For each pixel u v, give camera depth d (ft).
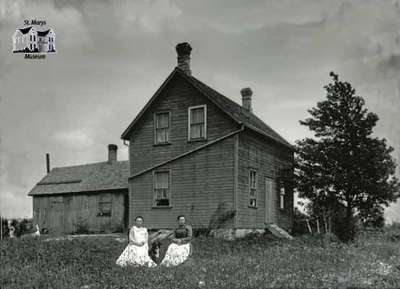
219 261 40.40
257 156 75.51
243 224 68.44
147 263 37.65
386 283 29.60
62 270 34.60
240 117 71.26
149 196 74.54
